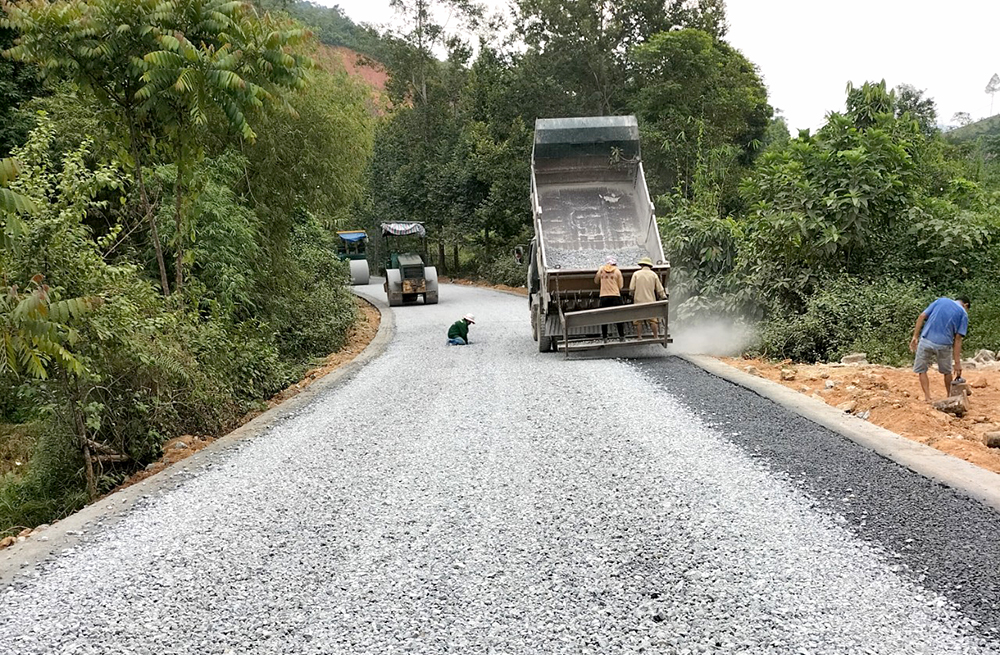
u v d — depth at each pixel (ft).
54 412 21.33
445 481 16.88
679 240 41.24
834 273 37.32
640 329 34.91
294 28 27.61
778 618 10.07
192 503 16.47
